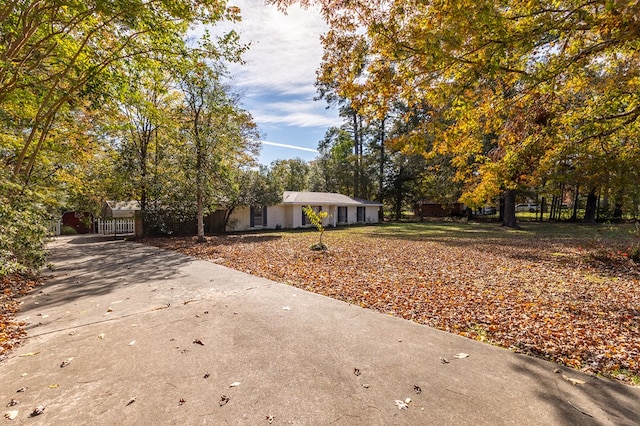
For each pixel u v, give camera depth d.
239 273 7.44
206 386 2.69
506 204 22.53
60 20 7.23
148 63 9.12
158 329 3.98
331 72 4.69
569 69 4.34
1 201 5.60
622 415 2.27
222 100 13.73
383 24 3.87
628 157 5.45
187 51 8.91
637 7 2.95
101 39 8.35
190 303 5.07
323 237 16.14
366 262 8.95
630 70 4.80
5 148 10.22
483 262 8.96
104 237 18.36
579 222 26.41
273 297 5.41
